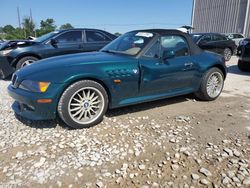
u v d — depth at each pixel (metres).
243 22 21.09
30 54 6.79
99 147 3.05
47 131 3.45
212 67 4.87
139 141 3.21
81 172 2.57
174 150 3.00
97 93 3.57
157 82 4.09
